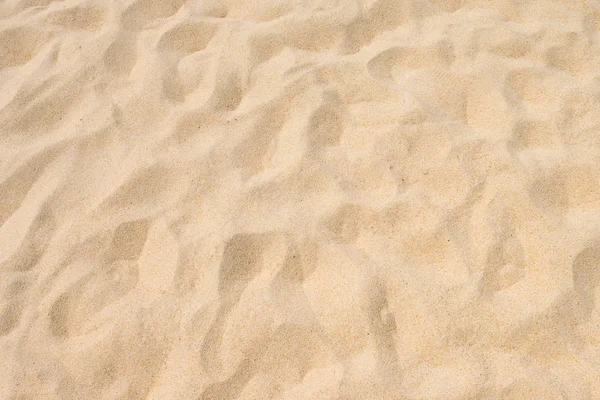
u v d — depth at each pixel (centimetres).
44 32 244
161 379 163
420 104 203
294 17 233
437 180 187
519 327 158
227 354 164
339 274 173
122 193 196
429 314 163
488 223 176
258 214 187
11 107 221
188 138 207
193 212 190
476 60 213
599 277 164
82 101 221
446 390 152
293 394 157
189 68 226
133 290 178
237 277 176
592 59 208
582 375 151
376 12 231
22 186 202
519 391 150
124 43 236
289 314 168
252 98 214
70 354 169
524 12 225
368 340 162
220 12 242
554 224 173
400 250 175
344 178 191
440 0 232
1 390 165
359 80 213
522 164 185
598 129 191
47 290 180
